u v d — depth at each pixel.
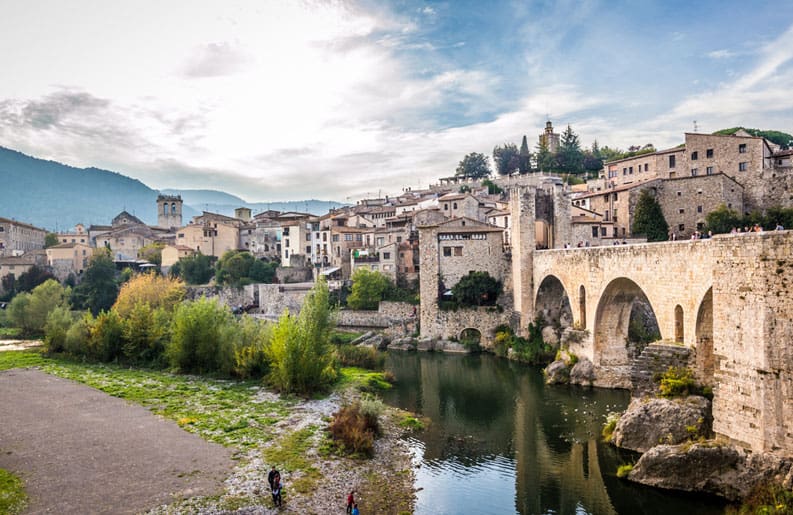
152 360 76.88
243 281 123.62
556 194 86.75
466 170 199.50
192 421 49.12
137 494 34.66
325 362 61.72
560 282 73.94
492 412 53.72
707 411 36.16
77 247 142.25
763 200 83.44
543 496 35.59
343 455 42.00
